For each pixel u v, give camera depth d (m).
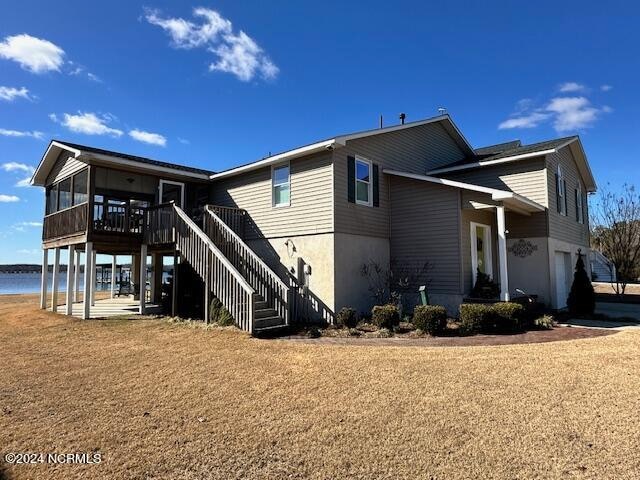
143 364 6.74
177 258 12.05
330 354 7.18
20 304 18.64
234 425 4.26
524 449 3.66
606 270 27.25
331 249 10.87
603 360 6.58
